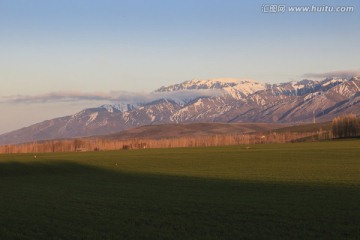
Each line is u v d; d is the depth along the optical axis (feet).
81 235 97.04
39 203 146.51
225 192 159.63
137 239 92.17
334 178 192.65
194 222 106.83
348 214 110.11
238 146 556.51
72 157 413.80
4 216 122.42
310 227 97.81
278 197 142.10
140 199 147.64
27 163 350.64
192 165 297.33
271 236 91.30
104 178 236.63
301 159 309.42
